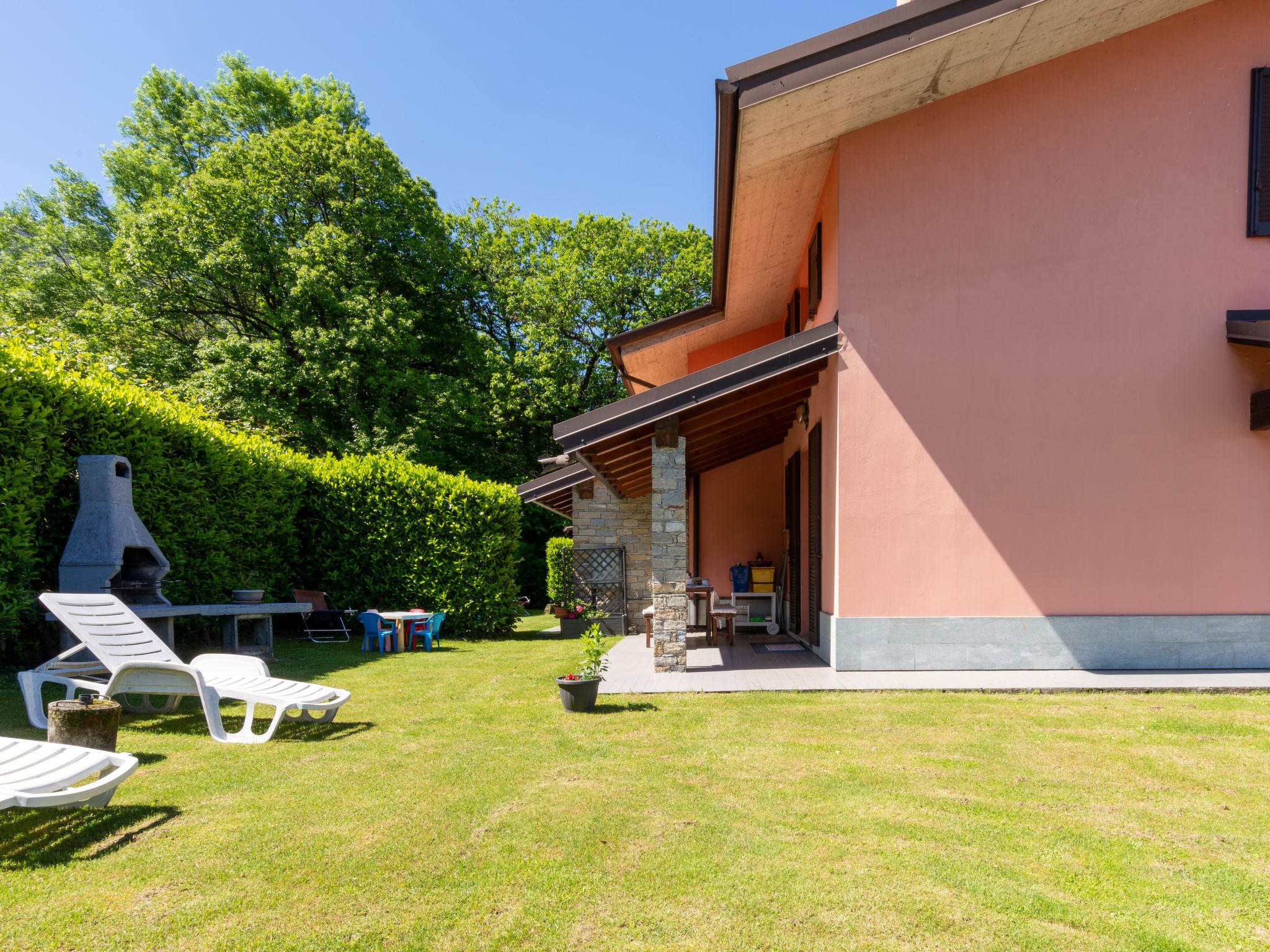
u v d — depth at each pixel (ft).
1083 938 8.09
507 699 21.07
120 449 25.44
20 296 65.82
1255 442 23.58
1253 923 8.42
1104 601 23.54
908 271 24.27
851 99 22.11
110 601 18.48
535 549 81.97
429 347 76.59
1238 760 14.55
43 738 15.26
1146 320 23.95
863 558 23.99
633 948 7.89
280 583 36.73
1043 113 24.31
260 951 7.75
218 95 72.64
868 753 15.11
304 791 12.81
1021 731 16.72
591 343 85.35
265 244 62.75
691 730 17.07
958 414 23.99
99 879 9.37
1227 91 24.04
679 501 25.03
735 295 38.42
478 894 9.07
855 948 7.88
